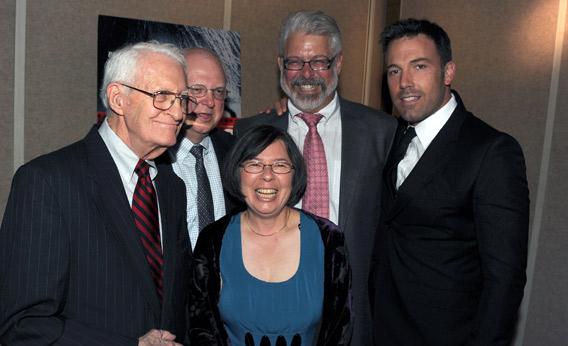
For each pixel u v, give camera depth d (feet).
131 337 4.47
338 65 7.45
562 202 10.17
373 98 13.52
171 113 4.61
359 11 12.96
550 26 10.24
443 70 6.23
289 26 7.25
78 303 4.42
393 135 7.55
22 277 4.17
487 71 11.38
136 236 4.65
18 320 4.15
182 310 5.47
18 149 8.84
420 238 6.25
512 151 5.69
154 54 4.62
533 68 10.54
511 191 5.54
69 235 4.35
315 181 7.23
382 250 6.86
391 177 6.86
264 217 5.95
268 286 5.81
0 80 8.60
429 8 12.60
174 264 5.19
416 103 6.19
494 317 5.48
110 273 4.49
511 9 10.87
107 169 4.63
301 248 5.97
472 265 6.05
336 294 5.91
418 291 6.21
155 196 5.07
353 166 7.27
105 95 4.72
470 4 11.67
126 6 9.61
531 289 10.68
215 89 6.79
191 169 6.88
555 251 10.30
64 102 9.17
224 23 10.92
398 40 6.25
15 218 4.28
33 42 8.80
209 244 6.02
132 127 4.62
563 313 10.16
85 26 9.23
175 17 10.21
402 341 6.48
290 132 7.66
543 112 10.41
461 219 5.96
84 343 4.22
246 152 5.80
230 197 7.26
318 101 7.23
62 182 4.40
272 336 5.78
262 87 11.64
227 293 5.85
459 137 6.07
